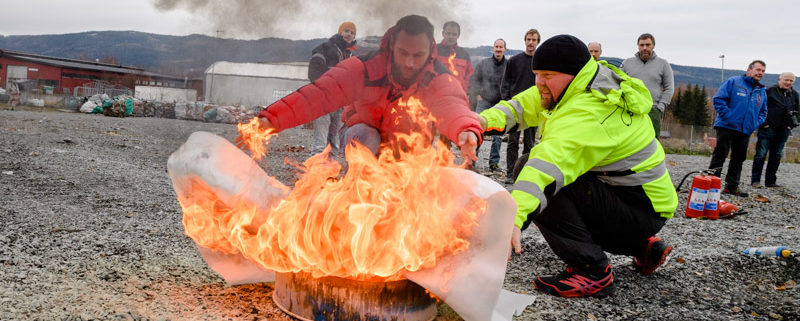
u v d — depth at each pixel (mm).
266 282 2521
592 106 2426
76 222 3455
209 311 2133
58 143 7793
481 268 1882
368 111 2441
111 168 5895
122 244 3008
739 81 7000
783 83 8109
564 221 2660
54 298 2123
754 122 6984
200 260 2836
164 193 4758
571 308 2543
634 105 2508
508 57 6242
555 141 2342
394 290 1976
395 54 2311
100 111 18766
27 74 35562
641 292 2865
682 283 3053
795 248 3791
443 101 2311
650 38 6793
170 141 8625
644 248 2967
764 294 2969
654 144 2705
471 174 1926
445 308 2338
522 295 2566
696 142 21219
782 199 7172
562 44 2459
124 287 2328
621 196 2666
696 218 5223
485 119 2658
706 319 2537
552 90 2535
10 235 2998
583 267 2703
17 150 6688
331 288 1982
